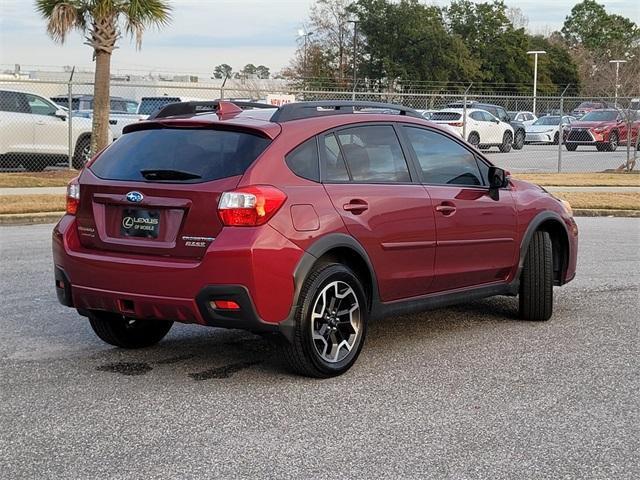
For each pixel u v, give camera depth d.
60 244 5.91
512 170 26.70
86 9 19.19
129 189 5.64
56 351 6.38
